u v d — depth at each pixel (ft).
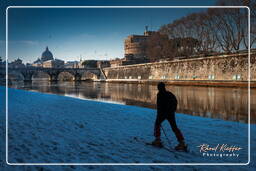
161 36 298.15
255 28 155.53
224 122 33.94
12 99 71.46
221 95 110.01
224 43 197.77
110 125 30.32
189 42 249.75
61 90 189.78
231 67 168.96
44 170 14.73
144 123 31.99
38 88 223.71
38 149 19.40
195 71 205.77
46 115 38.65
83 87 238.68
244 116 54.80
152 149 19.42
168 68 245.24
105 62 559.79
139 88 203.31
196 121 34.83
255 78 148.15
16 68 444.14
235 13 170.50
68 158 17.12
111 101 100.07
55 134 24.86
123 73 347.56
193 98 101.91
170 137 23.86
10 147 19.98
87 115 39.29
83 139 22.77
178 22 254.68
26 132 25.73
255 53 149.38
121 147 20.01
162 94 19.52
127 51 538.88
